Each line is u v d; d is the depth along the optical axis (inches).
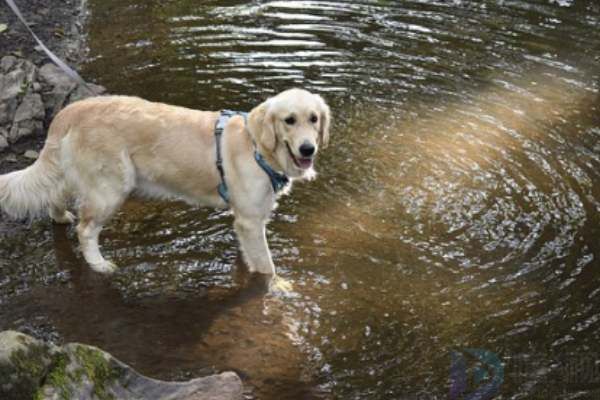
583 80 242.8
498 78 243.0
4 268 197.3
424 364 184.9
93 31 256.5
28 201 198.5
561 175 216.1
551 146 223.0
